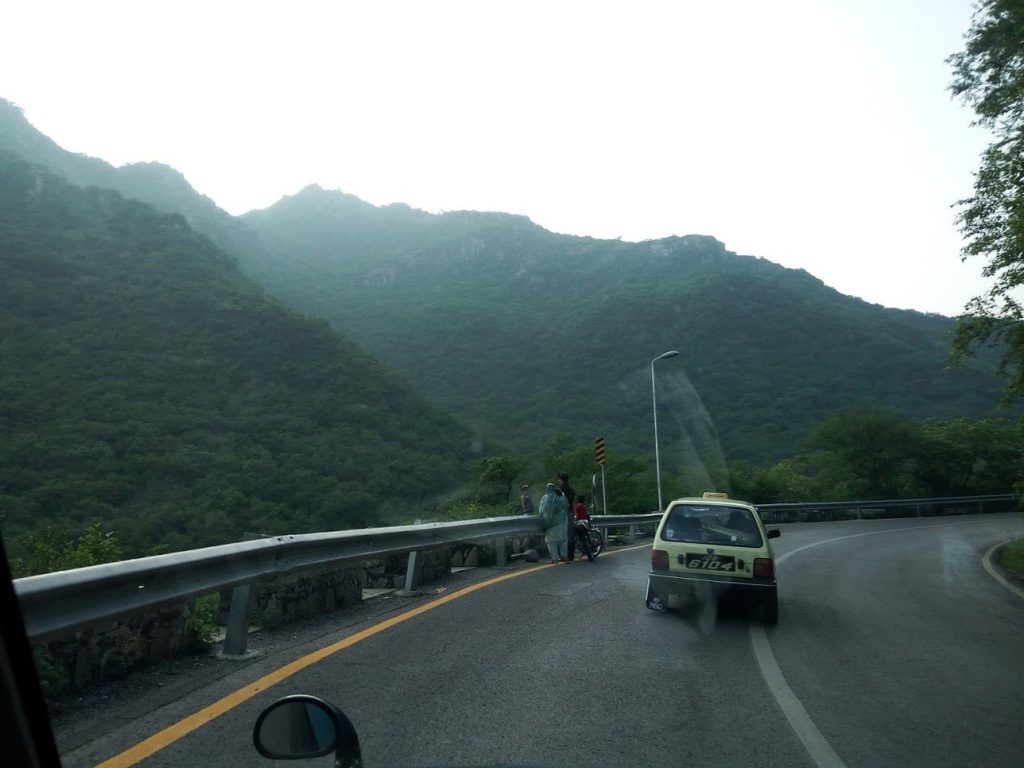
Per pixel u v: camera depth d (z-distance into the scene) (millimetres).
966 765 5059
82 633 5844
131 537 22000
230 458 30109
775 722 5840
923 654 8680
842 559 20422
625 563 17031
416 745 4984
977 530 33875
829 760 5020
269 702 5719
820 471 54312
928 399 61469
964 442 55062
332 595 9797
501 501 35000
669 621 9852
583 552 17969
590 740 5230
